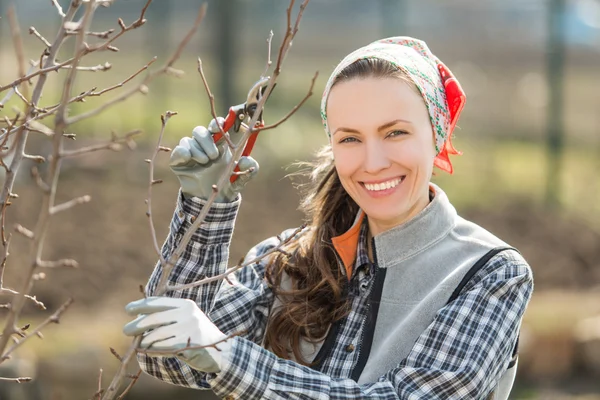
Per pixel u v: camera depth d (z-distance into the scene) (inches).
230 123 89.0
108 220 358.6
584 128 567.8
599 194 436.1
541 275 349.1
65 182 386.0
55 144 67.7
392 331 93.0
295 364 85.1
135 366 239.9
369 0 834.8
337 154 93.4
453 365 86.6
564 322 275.7
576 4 782.5
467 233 96.9
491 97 666.8
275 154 443.2
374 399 83.9
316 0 841.5
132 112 495.5
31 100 81.4
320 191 102.3
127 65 648.4
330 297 97.7
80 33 68.4
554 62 421.7
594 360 271.1
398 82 91.0
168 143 442.0
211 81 520.1
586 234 384.2
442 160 100.8
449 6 848.9
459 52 825.5
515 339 93.0
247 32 625.6
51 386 234.2
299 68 727.7
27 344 245.3
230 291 100.0
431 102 93.1
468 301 88.9
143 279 321.1
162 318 80.1
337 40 829.8
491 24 842.8
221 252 95.0
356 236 98.3
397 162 91.3
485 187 432.5
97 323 272.1
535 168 472.7
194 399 240.1
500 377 92.4
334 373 93.8
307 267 99.7
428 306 91.4
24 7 756.0
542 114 609.9
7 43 720.3
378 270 95.4
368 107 90.4
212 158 89.2
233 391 82.6
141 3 767.1
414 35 844.6
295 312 96.7
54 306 291.1
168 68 69.9
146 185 394.6
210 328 81.7
